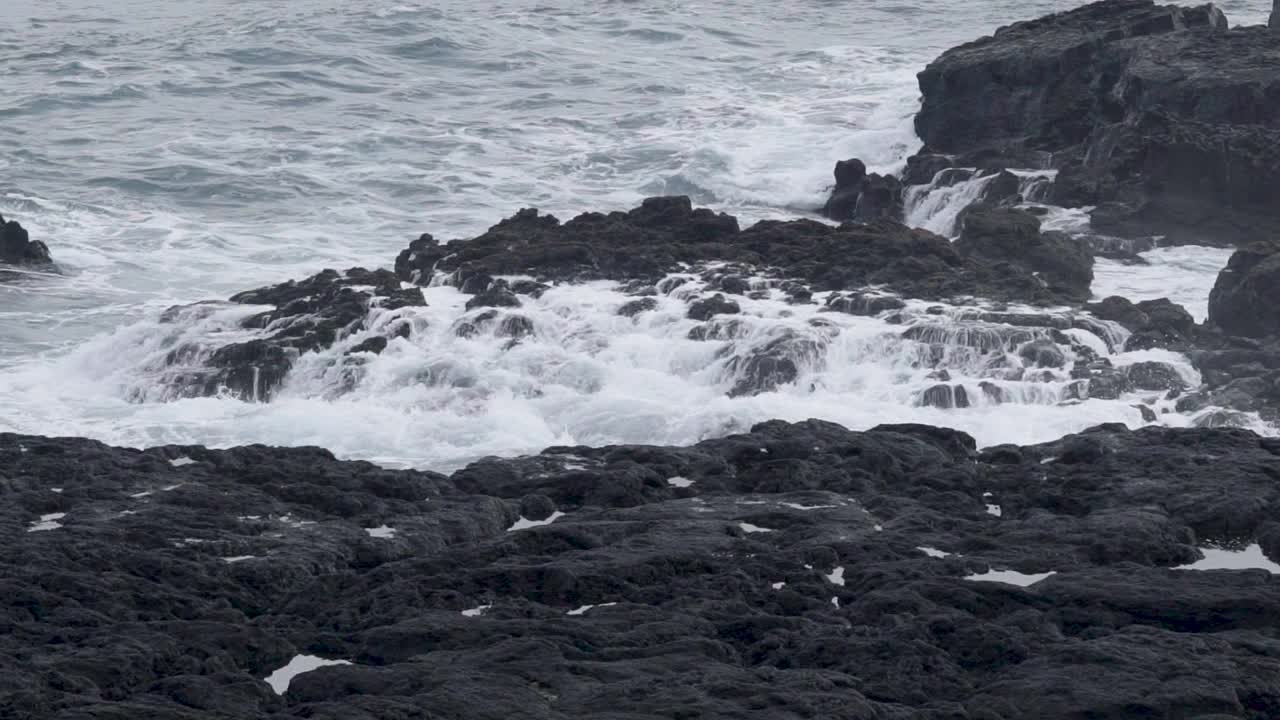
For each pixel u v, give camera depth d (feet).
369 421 78.84
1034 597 48.06
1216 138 110.52
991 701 41.81
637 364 84.33
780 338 83.25
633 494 59.67
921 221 121.08
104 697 43.39
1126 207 111.45
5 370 90.38
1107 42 133.08
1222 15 141.38
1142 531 53.16
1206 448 62.90
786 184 134.41
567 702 41.83
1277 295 87.51
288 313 91.76
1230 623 46.85
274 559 52.34
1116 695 41.63
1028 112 130.41
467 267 96.58
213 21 208.64
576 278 95.09
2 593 48.14
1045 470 61.46
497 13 199.00
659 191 134.10
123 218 124.47
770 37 189.67
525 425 77.97
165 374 86.28
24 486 58.80
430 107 159.02
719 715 40.88
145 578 50.93
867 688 43.21
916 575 50.06
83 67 177.17
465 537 56.29
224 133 149.28
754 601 49.32
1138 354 84.07
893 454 63.41
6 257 110.01
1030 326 84.84
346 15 192.65
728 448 64.28
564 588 49.70
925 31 192.65
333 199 129.90
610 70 172.55
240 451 64.08
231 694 43.24
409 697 41.93
